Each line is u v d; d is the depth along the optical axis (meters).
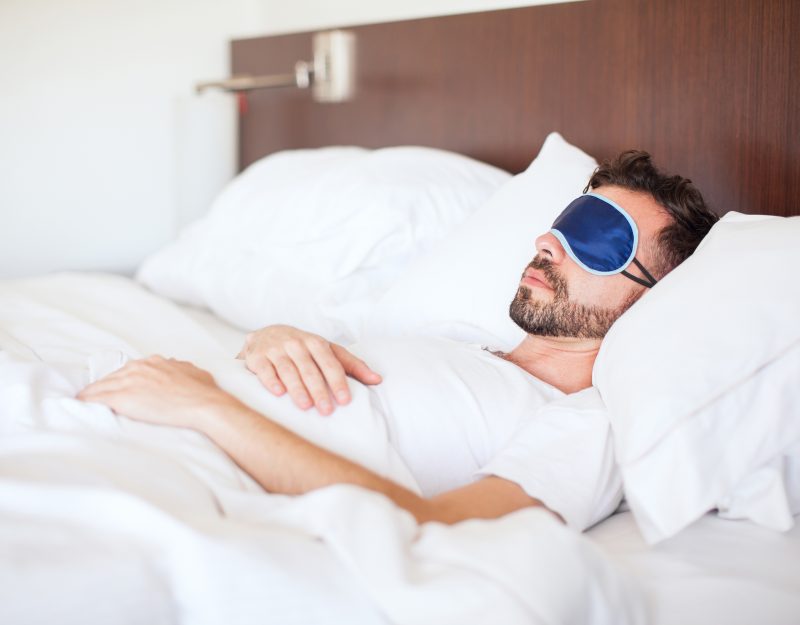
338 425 0.92
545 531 0.70
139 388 0.92
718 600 0.77
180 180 2.51
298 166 2.00
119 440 0.86
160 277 2.08
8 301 1.69
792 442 0.88
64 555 0.61
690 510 0.82
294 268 1.72
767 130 1.40
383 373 1.04
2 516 0.66
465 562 0.66
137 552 0.62
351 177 1.75
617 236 1.13
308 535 0.69
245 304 1.77
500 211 1.43
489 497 0.85
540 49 1.77
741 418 0.87
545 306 1.15
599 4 1.65
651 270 1.14
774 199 1.40
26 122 2.45
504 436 1.02
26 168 2.47
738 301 0.91
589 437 0.96
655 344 0.93
